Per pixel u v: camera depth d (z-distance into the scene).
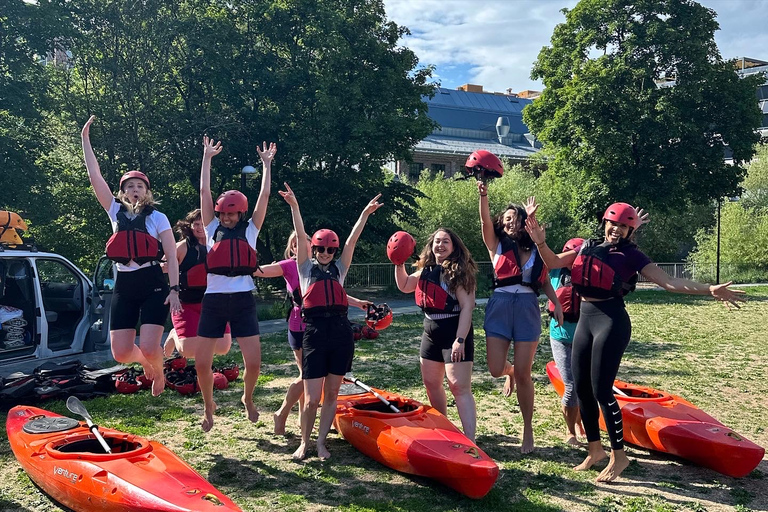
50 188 21.42
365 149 24.05
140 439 5.11
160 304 5.88
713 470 5.82
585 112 27.00
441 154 48.81
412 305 21.48
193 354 6.77
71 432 5.35
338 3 25.11
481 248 30.92
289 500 5.02
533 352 6.01
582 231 33.62
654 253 40.22
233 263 5.62
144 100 21.89
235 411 7.64
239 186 25.75
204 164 5.98
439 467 5.06
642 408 6.32
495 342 5.94
